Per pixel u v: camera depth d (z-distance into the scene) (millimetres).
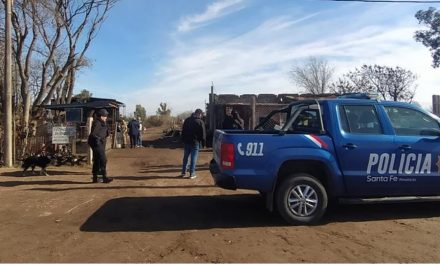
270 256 5938
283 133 7582
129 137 28688
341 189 7625
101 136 11617
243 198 9703
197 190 10633
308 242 6547
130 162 17297
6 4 15562
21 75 18875
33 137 16406
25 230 7211
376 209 8617
